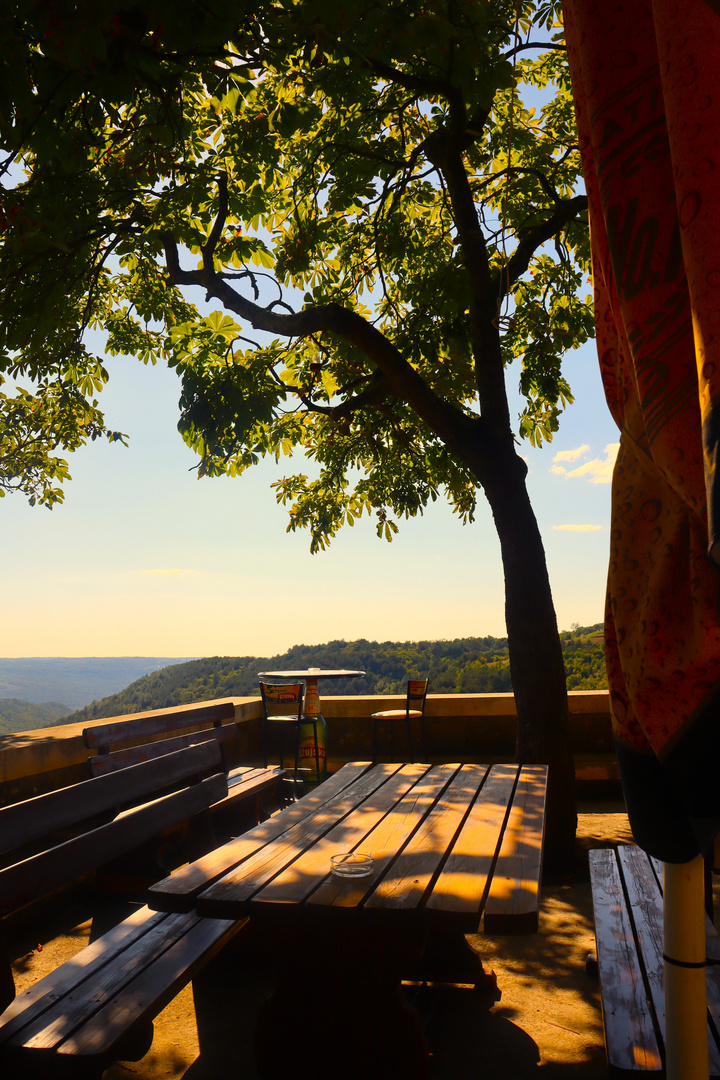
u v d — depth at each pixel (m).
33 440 11.87
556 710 5.45
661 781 1.27
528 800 3.33
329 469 9.59
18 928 4.09
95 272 6.72
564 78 7.51
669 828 1.27
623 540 1.31
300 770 7.60
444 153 6.23
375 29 3.65
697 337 0.92
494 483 5.80
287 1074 2.50
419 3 3.59
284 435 9.06
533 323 7.73
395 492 9.24
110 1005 2.19
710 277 0.92
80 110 3.81
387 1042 2.44
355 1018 2.47
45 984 2.34
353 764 4.37
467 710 7.91
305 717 7.61
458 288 6.60
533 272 8.18
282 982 2.53
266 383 7.39
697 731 1.10
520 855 2.50
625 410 1.32
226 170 6.84
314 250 7.84
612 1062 1.85
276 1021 2.52
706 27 1.00
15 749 4.61
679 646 1.13
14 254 5.34
